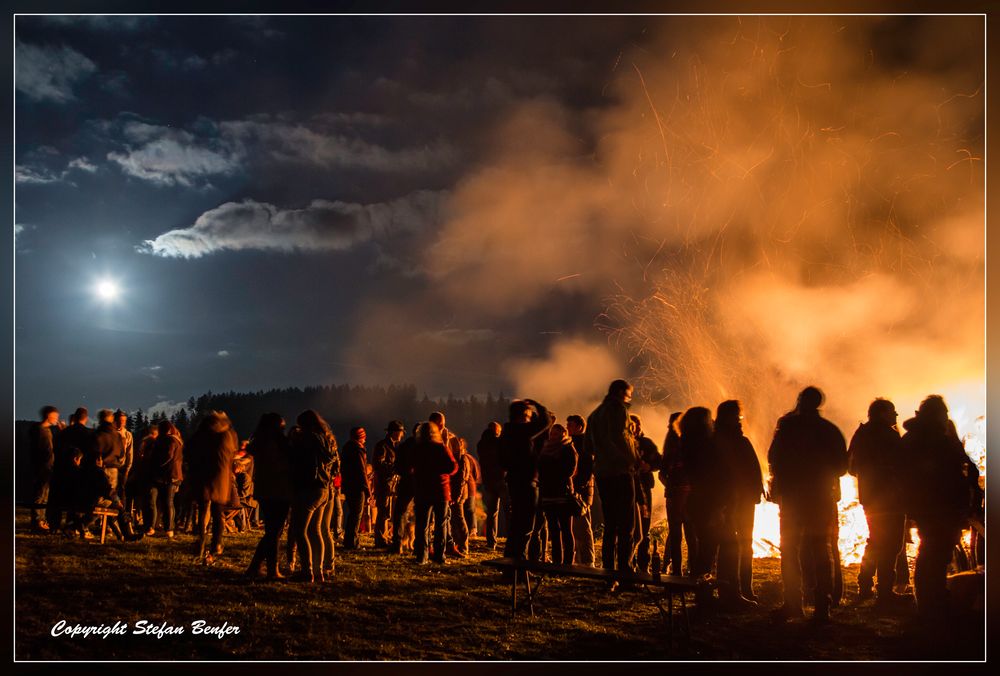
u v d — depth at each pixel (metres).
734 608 8.61
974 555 9.53
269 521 9.53
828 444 8.13
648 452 10.13
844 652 7.34
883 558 8.68
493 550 12.88
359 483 12.30
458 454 12.20
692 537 9.61
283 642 7.44
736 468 8.64
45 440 12.68
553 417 10.61
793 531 8.25
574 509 10.18
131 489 13.43
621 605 8.87
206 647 7.29
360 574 10.00
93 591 8.78
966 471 8.25
